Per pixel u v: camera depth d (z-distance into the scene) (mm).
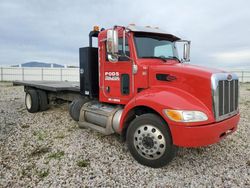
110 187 2891
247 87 21297
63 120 6094
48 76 29500
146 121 3338
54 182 2988
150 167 3398
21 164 3482
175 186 2918
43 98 7098
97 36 4855
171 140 3172
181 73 3381
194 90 3254
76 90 5664
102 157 3750
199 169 3361
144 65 3795
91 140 4535
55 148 4121
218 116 3162
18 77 28891
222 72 3441
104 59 4414
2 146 4203
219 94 3184
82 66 5141
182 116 2998
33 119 6234
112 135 4852
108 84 4410
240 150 4086
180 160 3652
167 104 3129
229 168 3400
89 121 4746
